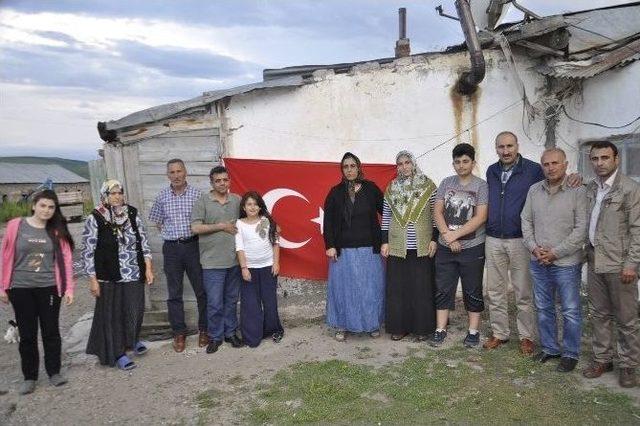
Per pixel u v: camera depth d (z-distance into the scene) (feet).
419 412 12.08
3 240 13.76
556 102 19.53
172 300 17.12
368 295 16.76
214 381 14.53
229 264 16.96
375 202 16.96
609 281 12.62
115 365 15.90
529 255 14.70
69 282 14.64
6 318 23.07
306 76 19.92
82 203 73.87
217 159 19.94
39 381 15.10
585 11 20.76
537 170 14.64
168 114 19.38
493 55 19.80
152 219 17.42
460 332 17.53
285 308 20.49
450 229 15.51
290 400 13.05
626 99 17.19
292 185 19.75
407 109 20.08
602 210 12.46
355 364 15.17
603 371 13.53
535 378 13.52
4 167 144.87
